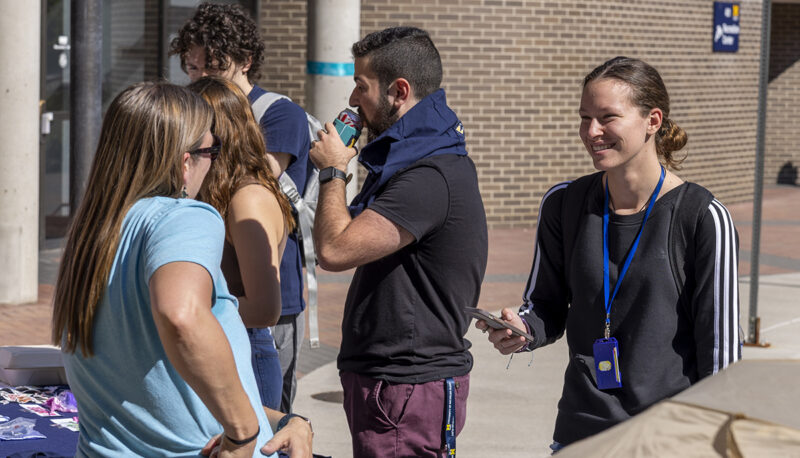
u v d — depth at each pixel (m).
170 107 2.20
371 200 3.08
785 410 1.71
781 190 19.45
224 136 2.93
